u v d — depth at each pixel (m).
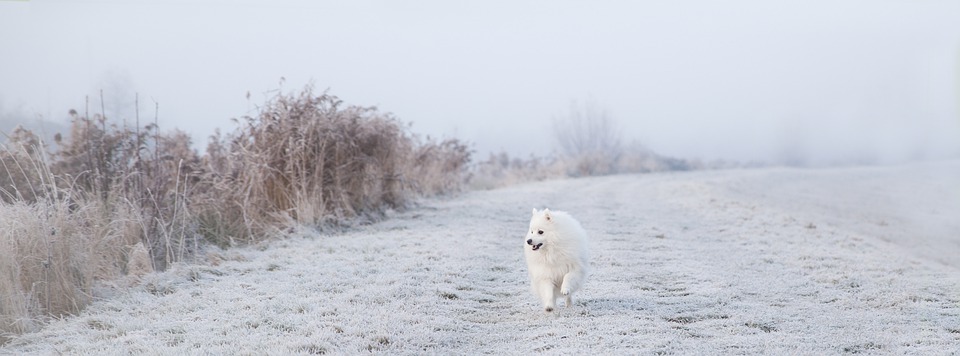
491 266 10.17
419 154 20.58
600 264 10.45
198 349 5.84
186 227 10.37
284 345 6.00
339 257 10.28
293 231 12.16
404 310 7.45
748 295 8.54
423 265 9.87
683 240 13.16
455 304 7.84
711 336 6.63
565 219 7.32
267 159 12.66
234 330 6.50
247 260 10.12
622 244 12.38
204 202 11.44
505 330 6.88
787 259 11.12
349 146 14.38
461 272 9.48
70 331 6.54
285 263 9.88
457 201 19.50
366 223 14.13
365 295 7.98
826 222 17.27
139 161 10.22
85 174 9.88
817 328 6.95
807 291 8.79
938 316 7.57
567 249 7.18
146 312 7.26
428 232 12.95
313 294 8.01
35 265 7.30
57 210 7.95
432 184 20.86
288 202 12.85
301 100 13.79
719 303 8.01
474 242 11.98
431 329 6.73
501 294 8.60
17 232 7.33
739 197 22.61
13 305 6.73
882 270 10.33
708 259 11.07
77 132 10.32
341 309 7.30
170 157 11.59
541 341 6.39
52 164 9.93
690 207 19.25
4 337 6.48
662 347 6.18
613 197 22.98
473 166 27.03
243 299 7.67
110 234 8.87
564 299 8.12
